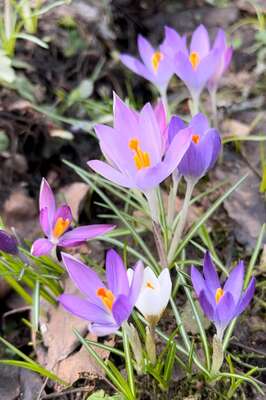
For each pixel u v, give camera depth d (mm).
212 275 339
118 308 307
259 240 424
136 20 662
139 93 601
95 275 335
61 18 599
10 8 554
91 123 534
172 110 572
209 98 584
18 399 404
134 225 482
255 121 544
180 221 407
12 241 388
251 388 389
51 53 578
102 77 588
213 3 686
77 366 402
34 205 497
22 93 528
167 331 416
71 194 497
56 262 427
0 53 514
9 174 504
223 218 490
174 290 422
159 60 465
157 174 332
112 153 341
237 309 328
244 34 642
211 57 443
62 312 427
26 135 518
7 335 455
